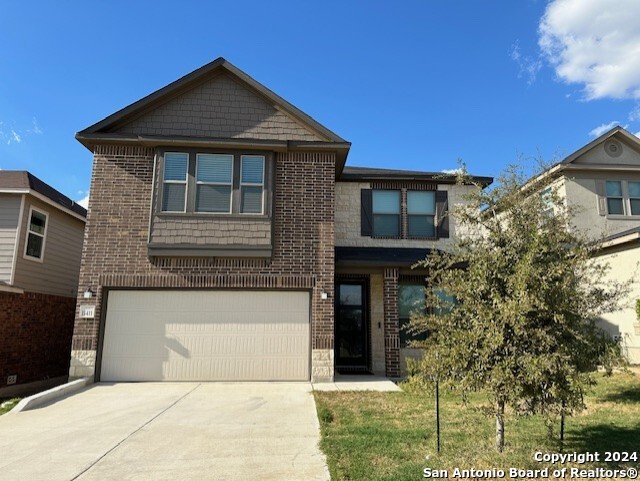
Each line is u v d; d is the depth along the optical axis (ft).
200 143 35.50
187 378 33.99
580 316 15.46
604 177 52.60
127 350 34.04
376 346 41.29
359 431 20.71
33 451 18.42
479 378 15.12
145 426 22.11
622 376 33.37
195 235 34.63
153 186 35.14
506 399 14.67
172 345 34.32
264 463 16.96
